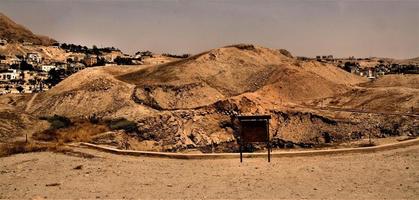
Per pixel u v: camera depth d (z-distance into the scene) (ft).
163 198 50.65
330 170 64.28
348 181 56.80
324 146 99.14
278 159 75.15
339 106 245.65
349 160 71.87
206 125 193.57
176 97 244.63
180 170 68.28
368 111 204.54
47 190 56.08
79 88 260.01
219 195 51.34
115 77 291.58
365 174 60.75
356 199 47.62
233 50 341.41
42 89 460.55
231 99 207.00
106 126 184.55
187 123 192.65
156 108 232.12
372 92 250.98
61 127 179.52
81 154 85.25
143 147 160.76
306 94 271.69
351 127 182.50
